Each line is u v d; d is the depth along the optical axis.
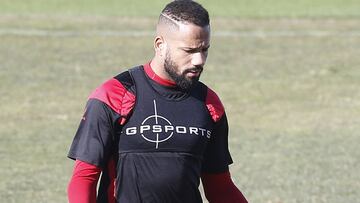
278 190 31.47
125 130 13.20
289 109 46.72
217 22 74.19
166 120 13.29
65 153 36.84
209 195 14.36
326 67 57.84
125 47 63.69
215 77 54.53
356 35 69.31
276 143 39.19
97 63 58.50
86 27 70.88
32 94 49.38
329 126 42.88
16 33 67.38
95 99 13.32
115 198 13.31
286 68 57.53
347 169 34.59
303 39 67.50
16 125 42.22
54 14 77.12
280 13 79.56
